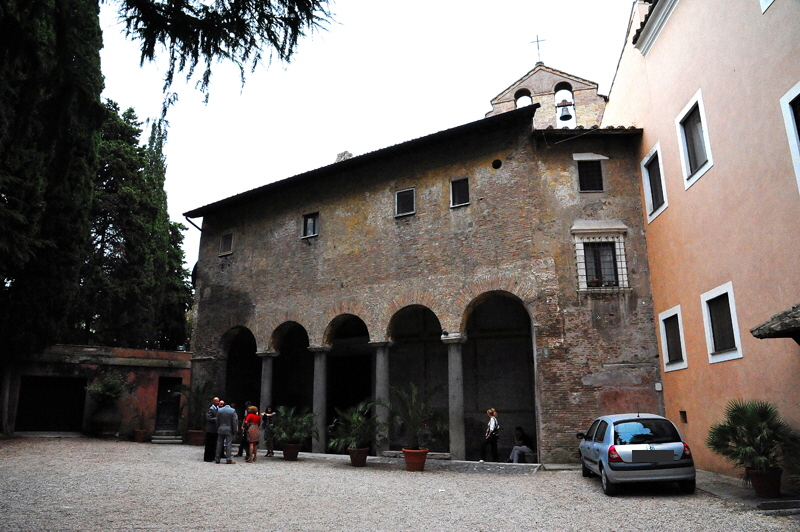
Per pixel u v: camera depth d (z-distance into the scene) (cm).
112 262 3269
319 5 601
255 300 2369
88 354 2614
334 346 2498
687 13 1478
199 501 1005
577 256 1750
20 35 589
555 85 2595
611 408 1641
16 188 1709
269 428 1931
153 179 3534
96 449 2005
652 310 1711
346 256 2144
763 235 1159
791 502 952
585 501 1049
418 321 2295
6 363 2402
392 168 2112
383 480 1355
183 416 2577
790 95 1066
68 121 655
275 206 2425
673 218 1573
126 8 588
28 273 2280
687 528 820
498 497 1112
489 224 1850
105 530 760
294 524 830
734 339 1272
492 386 2094
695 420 1458
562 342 1686
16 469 1374
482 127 1892
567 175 1828
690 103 1466
